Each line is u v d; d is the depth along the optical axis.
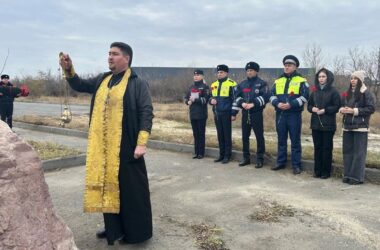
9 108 13.75
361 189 7.11
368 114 7.28
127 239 4.73
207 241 4.94
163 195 6.82
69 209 6.12
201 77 9.66
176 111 21.23
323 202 6.38
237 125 15.27
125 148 4.58
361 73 7.34
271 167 8.78
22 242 3.09
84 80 4.92
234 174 8.23
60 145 10.46
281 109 8.20
